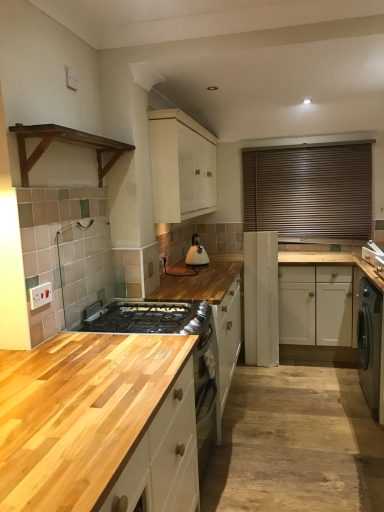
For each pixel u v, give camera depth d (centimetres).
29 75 171
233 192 409
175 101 320
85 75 217
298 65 240
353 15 200
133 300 246
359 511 191
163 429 137
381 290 243
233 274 310
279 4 201
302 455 232
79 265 208
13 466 96
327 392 303
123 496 103
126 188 238
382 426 257
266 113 354
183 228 390
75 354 164
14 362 157
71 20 199
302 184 395
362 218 388
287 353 371
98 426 111
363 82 278
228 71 248
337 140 383
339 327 354
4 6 156
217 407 238
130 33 222
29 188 167
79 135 172
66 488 88
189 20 213
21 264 164
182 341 176
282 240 406
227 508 196
